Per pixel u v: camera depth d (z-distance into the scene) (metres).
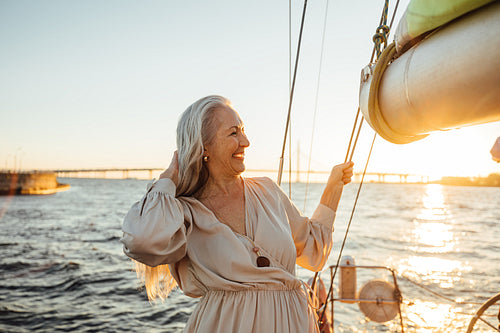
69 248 22.67
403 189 153.88
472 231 30.86
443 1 0.81
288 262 1.33
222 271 1.26
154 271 1.42
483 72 0.75
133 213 1.20
